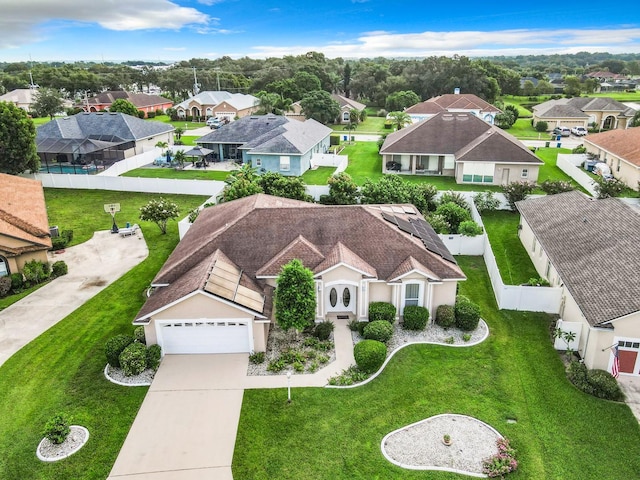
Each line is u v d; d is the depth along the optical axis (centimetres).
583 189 4706
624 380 2006
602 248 2388
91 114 6650
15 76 14275
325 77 12719
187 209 4341
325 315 2462
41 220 3212
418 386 2003
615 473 1583
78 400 1941
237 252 2512
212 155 6303
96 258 3338
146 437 1747
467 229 3303
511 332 2406
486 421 1809
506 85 13675
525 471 1589
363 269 2356
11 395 1978
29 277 2917
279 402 1912
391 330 2294
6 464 1641
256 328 2169
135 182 4875
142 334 2267
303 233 2569
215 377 2062
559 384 2011
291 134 5716
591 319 1967
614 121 8550
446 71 11931
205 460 1647
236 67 19625
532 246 3186
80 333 2422
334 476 1581
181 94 14412
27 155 4881
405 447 1695
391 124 9244
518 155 4881
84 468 1622
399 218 2822
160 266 3189
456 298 2520
